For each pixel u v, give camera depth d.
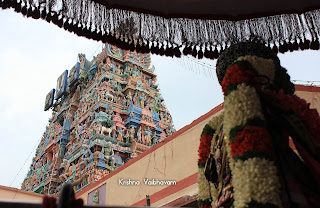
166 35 2.57
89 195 13.56
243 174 1.55
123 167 12.59
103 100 28.41
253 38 2.69
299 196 1.61
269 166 1.54
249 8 2.71
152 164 11.41
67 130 32.47
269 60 1.95
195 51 2.64
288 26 2.71
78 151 27.09
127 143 26.44
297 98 1.89
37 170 34.09
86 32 2.37
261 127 1.64
